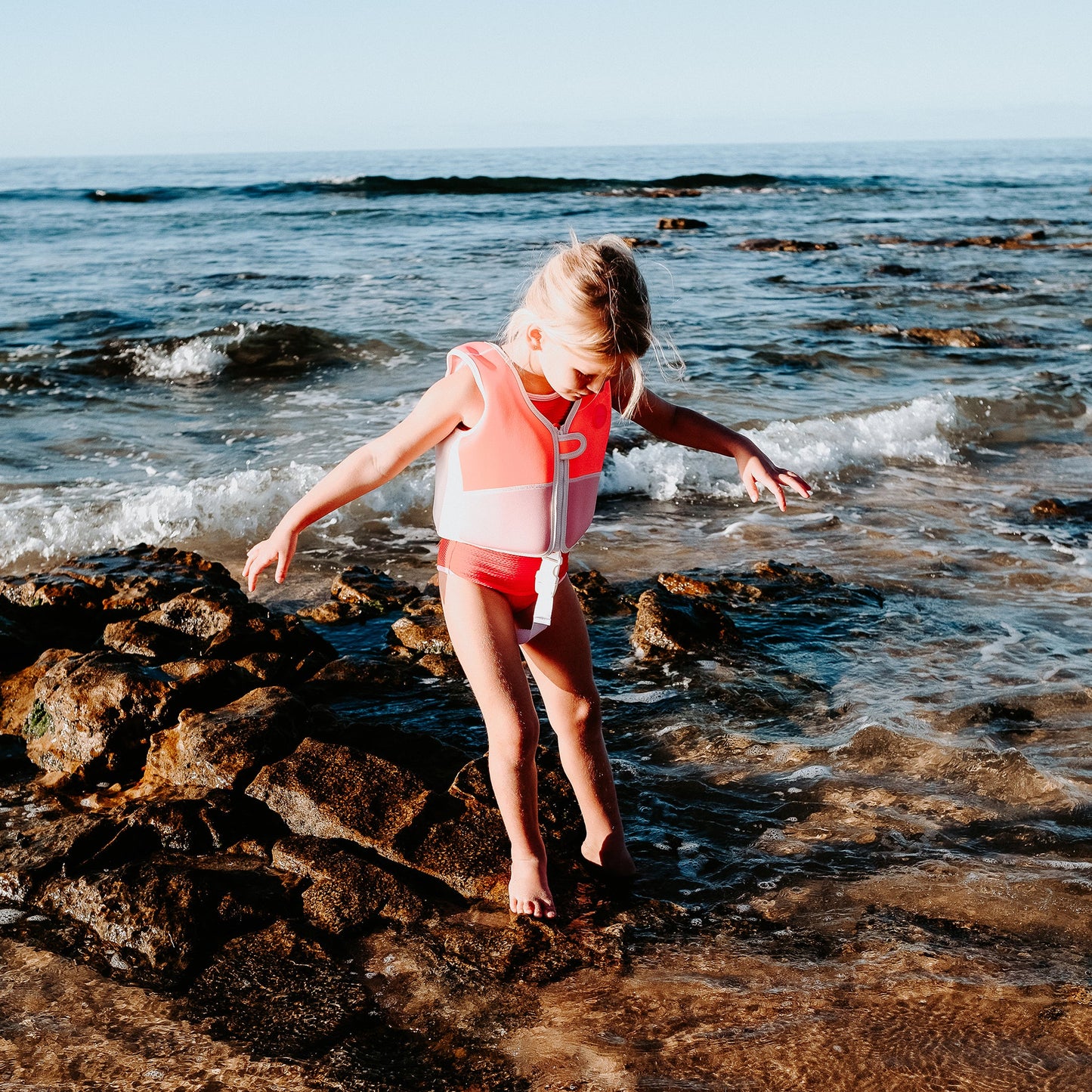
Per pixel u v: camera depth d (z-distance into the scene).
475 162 113.31
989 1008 2.44
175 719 3.78
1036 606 5.46
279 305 15.24
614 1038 2.36
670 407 2.82
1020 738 3.95
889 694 4.36
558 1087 2.21
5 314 14.13
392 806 3.24
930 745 3.85
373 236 26.33
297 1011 2.46
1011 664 4.69
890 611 5.39
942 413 9.68
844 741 3.94
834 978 2.57
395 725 3.98
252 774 3.43
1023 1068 2.24
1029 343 13.87
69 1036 2.38
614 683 4.52
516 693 2.69
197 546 6.40
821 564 6.17
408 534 6.74
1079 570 6.04
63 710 3.72
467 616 2.66
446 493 2.66
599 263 2.35
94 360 11.48
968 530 6.84
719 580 5.68
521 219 31.78
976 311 16.64
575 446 2.61
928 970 2.59
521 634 2.77
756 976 2.59
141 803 3.39
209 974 2.60
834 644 4.94
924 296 17.95
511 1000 2.51
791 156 131.12
